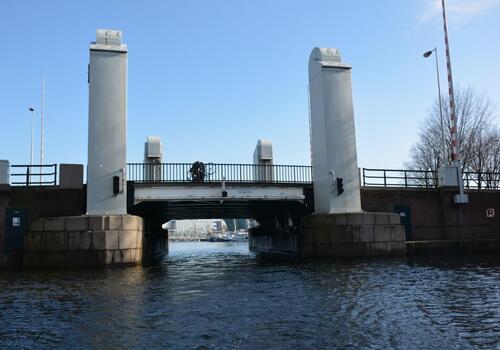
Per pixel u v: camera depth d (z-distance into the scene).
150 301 14.16
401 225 30.28
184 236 167.62
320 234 29.95
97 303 13.91
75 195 27.91
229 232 173.00
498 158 51.84
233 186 31.08
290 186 32.28
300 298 14.27
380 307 12.52
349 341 9.30
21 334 10.20
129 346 9.18
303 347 8.97
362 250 29.14
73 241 25.25
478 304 12.82
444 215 34.03
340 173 30.69
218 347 9.05
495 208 35.28
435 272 20.36
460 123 52.31
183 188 30.12
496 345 8.92
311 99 32.81
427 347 8.84
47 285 18.16
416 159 58.50
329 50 31.94
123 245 25.61
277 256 39.28
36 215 27.50
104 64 27.70
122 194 27.06
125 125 27.52
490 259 26.84
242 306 13.10
